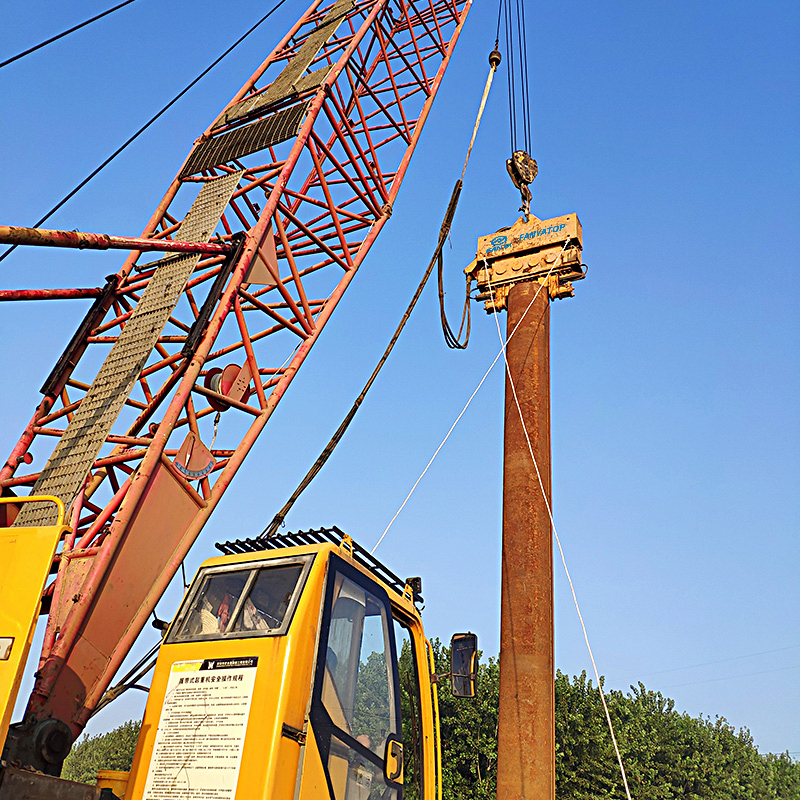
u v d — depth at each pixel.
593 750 47.44
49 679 6.49
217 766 4.83
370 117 13.59
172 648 5.50
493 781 38.88
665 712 63.66
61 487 7.62
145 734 5.21
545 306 12.38
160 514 8.12
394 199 13.27
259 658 5.08
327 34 13.52
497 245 13.35
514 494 10.91
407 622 6.91
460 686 6.66
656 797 52.69
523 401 11.52
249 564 5.81
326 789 5.00
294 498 10.67
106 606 7.19
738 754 69.00
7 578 4.58
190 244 9.20
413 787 6.33
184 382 8.80
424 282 13.62
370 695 5.83
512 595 10.30
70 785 4.83
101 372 8.46
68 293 9.32
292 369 10.66
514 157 13.72
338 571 5.74
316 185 12.23
